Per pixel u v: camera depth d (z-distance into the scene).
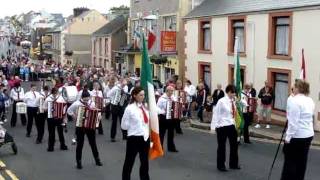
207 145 15.52
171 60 31.58
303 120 8.68
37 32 86.44
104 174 11.57
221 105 11.56
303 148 8.77
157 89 22.39
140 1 37.91
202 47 27.62
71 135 18.30
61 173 11.77
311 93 19.36
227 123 11.55
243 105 15.08
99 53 51.56
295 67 20.28
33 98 18.09
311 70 19.38
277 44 21.61
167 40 30.52
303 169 8.90
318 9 18.91
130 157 9.95
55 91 14.91
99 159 12.58
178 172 11.59
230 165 11.93
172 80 22.44
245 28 23.34
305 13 19.62
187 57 29.00
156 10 34.59
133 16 39.50
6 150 15.05
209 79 27.08
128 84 19.50
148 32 33.28
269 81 21.80
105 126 20.72
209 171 11.67
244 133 15.62
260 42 22.39
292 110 8.61
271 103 20.52
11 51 106.12
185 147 15.11
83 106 12.18
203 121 21.59
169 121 14.12
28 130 18.31
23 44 98.88
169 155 13.75
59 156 14.01
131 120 9.87
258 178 10.92
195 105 22.59
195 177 11.07
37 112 16.52
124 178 10.00
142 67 10.51
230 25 24.53
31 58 82.69
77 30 61.88
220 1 27.73
